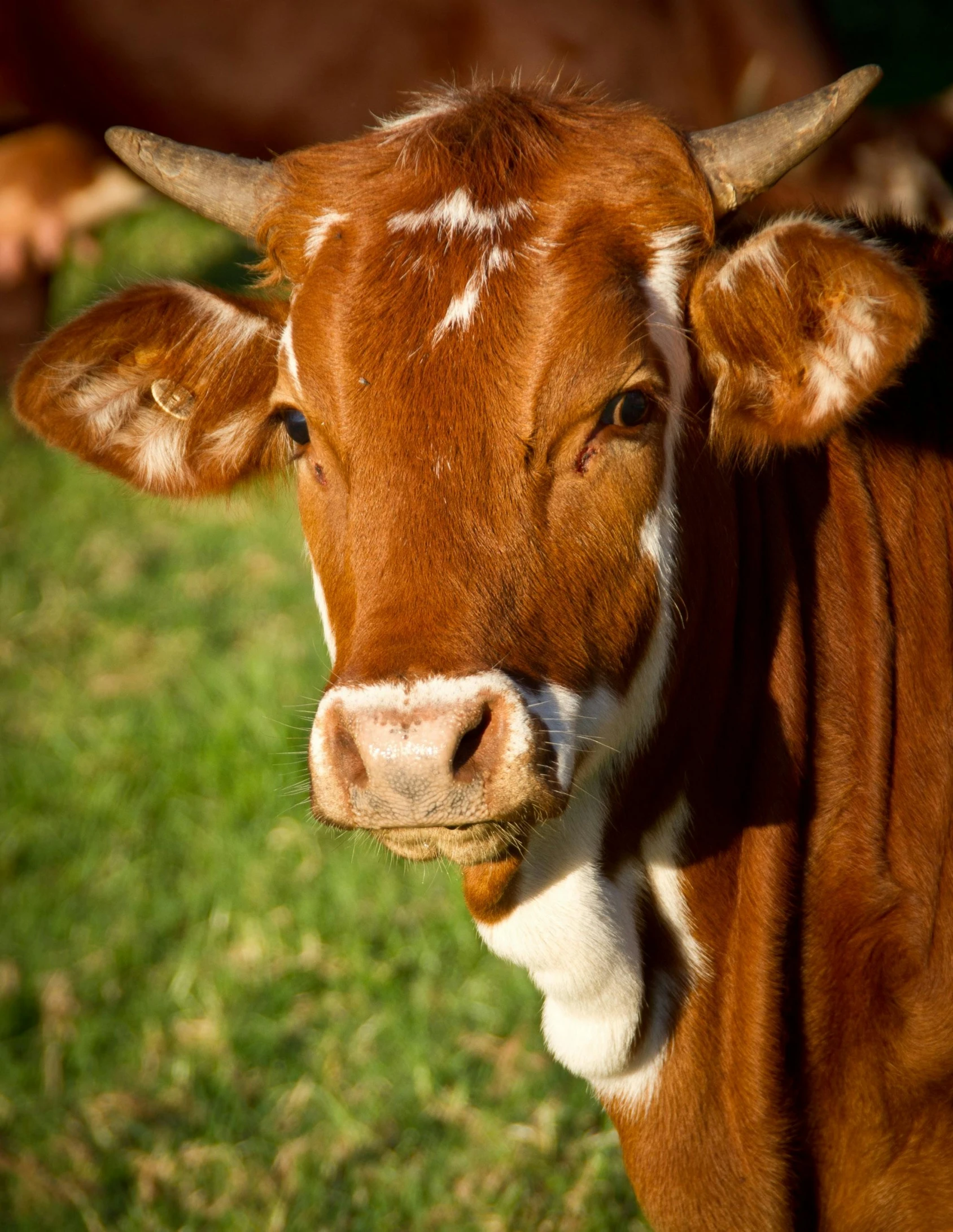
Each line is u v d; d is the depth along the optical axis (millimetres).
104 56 11914
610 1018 5039
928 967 5023
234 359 5430
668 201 4684
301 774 5387
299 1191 6707
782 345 4570
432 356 4426
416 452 4383
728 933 5105
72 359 5277
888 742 5125
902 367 4418
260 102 11664
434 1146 6789
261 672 9875
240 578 11719
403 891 8211
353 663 4246
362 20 11227
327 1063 7332
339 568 4762
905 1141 5082
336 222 4766
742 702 5102
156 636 11094
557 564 4477
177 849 8875
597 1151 6594
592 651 4570
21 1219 6766
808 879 5109
